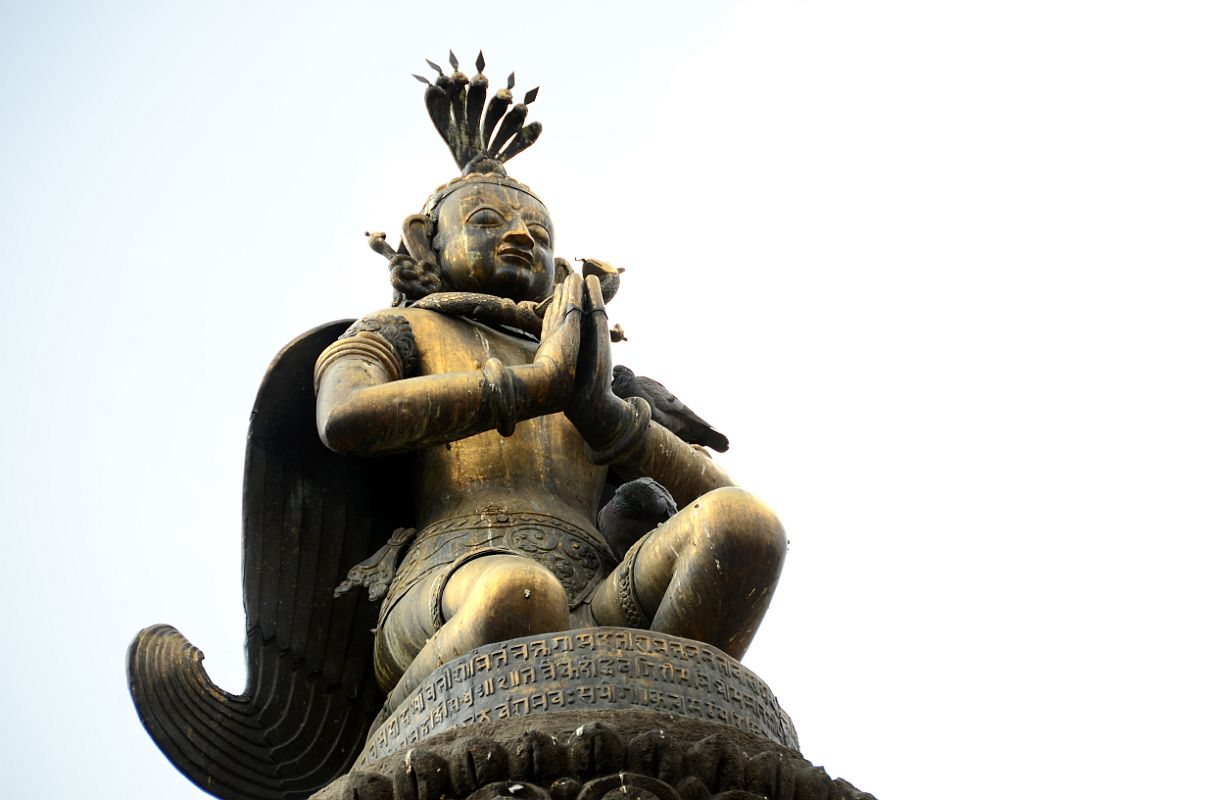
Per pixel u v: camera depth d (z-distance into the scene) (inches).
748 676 289.4
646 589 307.6
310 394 347.9
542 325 343.0
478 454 340.8
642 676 278.1
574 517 337.4
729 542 295.9
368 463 355.6
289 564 348.2
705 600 296.8
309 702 349.1
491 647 281.4
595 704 274.4
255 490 346.6
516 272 365.4
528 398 314.8
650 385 362.0
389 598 325.1
